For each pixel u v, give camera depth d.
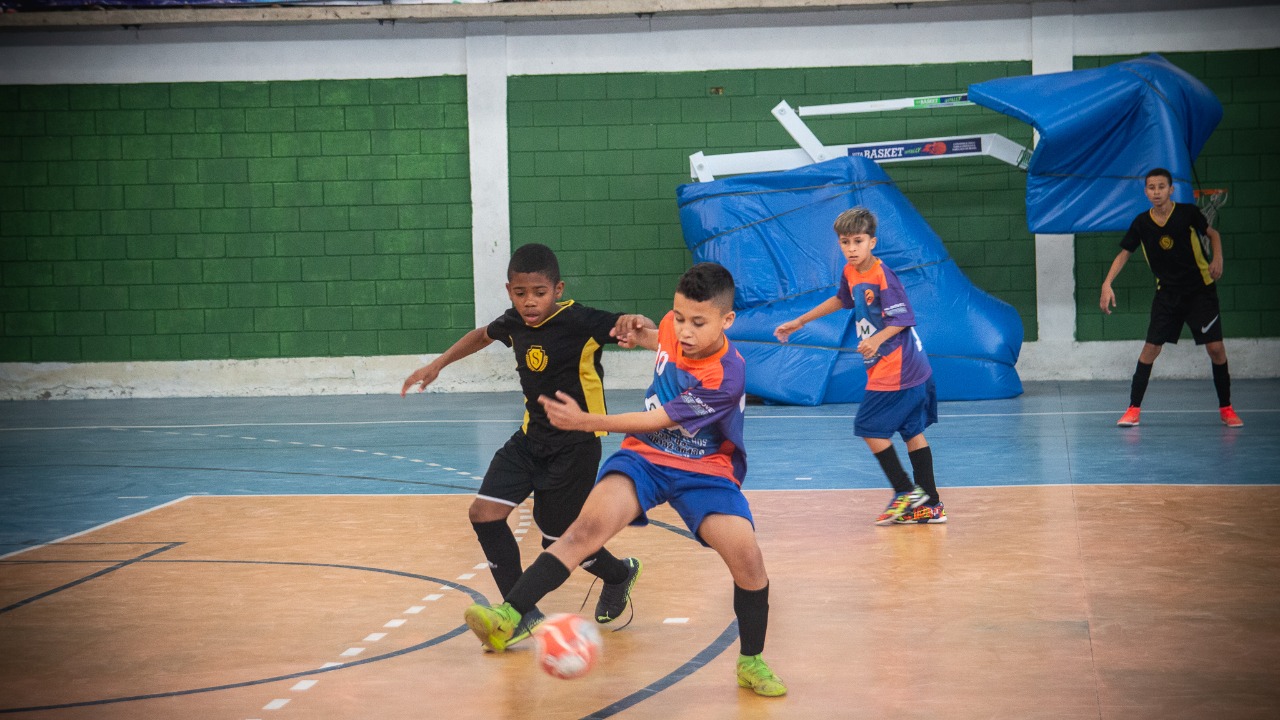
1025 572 4.42
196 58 13.40
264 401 12.98
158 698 3.12
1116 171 11.50
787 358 11.20
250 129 13.46
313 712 2.99
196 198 13.51
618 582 3.75
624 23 13.23
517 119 13.38
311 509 6.21
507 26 13.27
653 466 3.26
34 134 13.47
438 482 7.11
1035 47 12.95
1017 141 12.96
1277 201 12.80
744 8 12.86
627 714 2.95
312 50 13.38
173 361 13.62
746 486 6.69
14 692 3.17
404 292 13.55
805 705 2.99
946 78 13.09
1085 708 2.91
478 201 13.40
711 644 3.58
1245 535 4.97
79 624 3.92
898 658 3.38
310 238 13.53
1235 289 12.91
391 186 13.48
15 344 13.62
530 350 3.69
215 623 3.92
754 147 13.25
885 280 5.39
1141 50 12.88
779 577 4.45
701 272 3.10
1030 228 11.65
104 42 13.37
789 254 11.46
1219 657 3.31
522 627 3.61
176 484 7.19
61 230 13.54
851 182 11.66
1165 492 6.06
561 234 13.44
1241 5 12.73
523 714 2.96
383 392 13.59
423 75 13.38
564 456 3.71
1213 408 9.98
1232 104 12.82
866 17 13.08
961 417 9.92
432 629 3.82
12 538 5.50
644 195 13.35
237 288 13.58
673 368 3.30
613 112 13.33
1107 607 3.89
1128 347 12.98
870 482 6.74
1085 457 7.42
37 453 8.80
